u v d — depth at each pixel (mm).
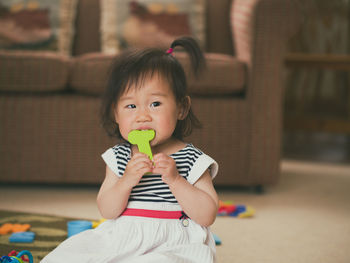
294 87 3596
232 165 1973
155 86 964
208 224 972
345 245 1365
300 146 3482
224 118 1957
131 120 970
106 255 929
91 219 1560
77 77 1915
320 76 3564
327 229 1528
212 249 990
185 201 941
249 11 1944
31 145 1962
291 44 3609
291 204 1865
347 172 2584
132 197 979
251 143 1959
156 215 961
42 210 1684
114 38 2322
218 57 1971
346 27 3588
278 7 1871
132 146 1042
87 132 1948
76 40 2434
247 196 1992
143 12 2342
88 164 1961
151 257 888
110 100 1012
